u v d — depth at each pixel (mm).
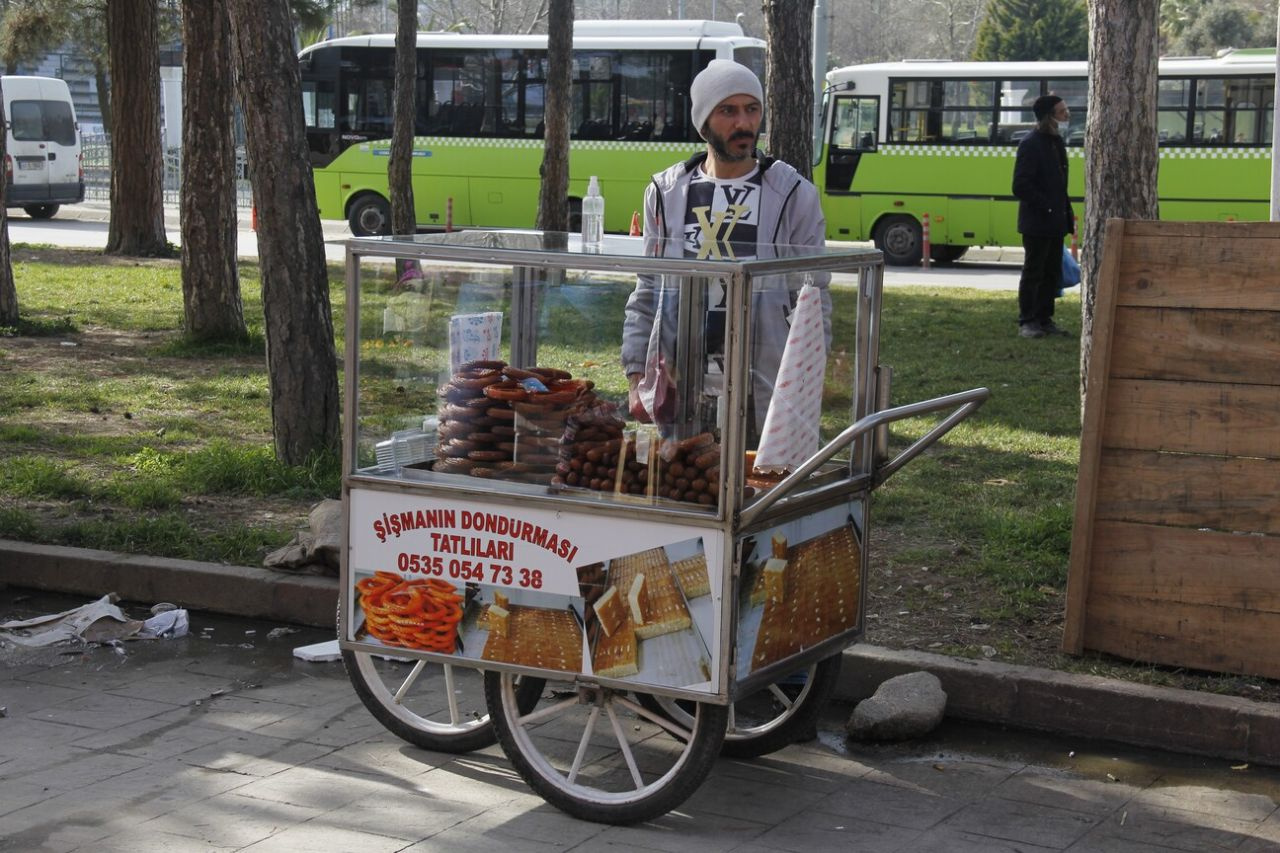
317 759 4926
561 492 4293
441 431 4484
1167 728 5117
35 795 4570
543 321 4375
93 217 33344
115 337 14211
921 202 25312
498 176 27234
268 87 8266
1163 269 5555
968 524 7383
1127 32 8398
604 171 26906
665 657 4172
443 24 61188
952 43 72625
